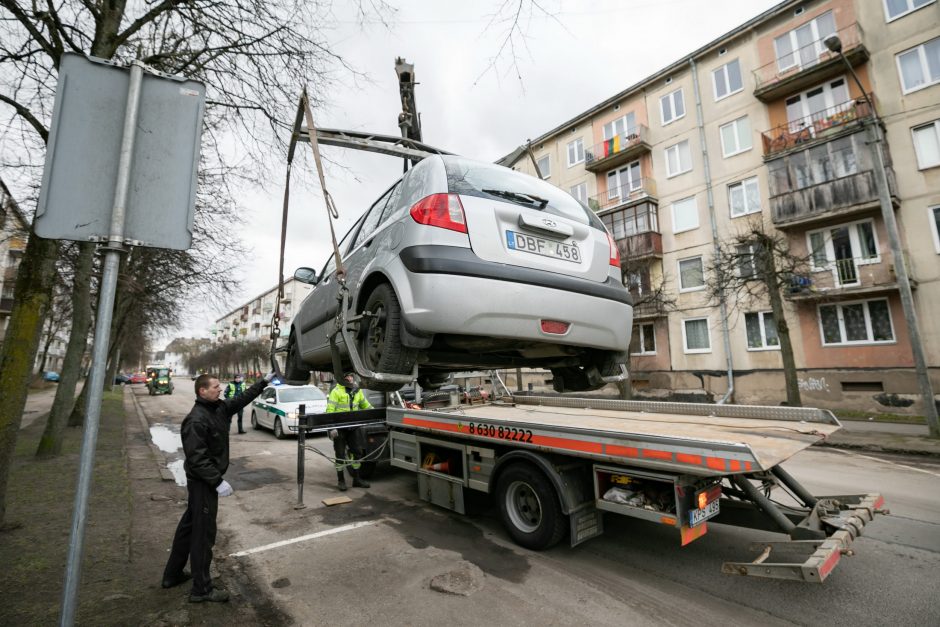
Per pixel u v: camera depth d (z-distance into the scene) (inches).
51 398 1023.6
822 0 658.8
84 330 343.3
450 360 152.8
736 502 149.6
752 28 724.0
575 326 135.0
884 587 127.0
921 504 207.8
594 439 138.8
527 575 139.7
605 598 125.0
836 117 619.8
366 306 144.1
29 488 230.5
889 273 564.7
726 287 598.2
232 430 547.5
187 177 82.1
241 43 232.7
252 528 190.4
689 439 118.9
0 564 139.6
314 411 467.2
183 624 112.8
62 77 75.4
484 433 175.9
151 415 708.0
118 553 151.3
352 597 128.1
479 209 127.5
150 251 504.7
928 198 554.9
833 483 252.2
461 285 117.0
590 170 941.8
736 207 735.7
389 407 240.8
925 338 548.1
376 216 178.7
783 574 102.2
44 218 71.2
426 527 185.9
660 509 130.1
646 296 773.9
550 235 139.3
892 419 520.4
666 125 835.4
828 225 623.5
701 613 116.8
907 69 583.2
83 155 75.3
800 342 642.8
